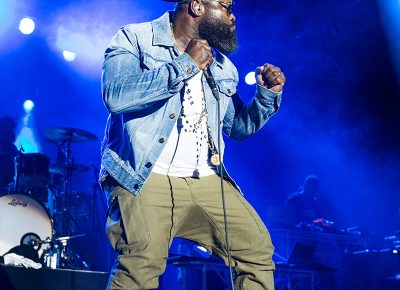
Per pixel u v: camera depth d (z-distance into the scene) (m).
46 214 6.56
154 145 2.47
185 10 2.62
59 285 3.91
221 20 2.61
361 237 7.82
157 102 2.51
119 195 2.46
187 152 2.56
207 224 2.67
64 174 8.45
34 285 3.82
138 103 2.34
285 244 7.73
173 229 2.52
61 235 7.75
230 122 2.89
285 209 7.78
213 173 2.67
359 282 7.28
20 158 7.48
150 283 2.38
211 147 2.62
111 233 2.48
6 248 6.36
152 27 2.63
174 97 2.54
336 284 7.38
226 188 2.67
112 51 2.48
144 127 2.48
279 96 2.77
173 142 2.53
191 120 2.57
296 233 7.67
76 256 7.24
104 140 2.62
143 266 2.34
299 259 6.33
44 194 7.53
